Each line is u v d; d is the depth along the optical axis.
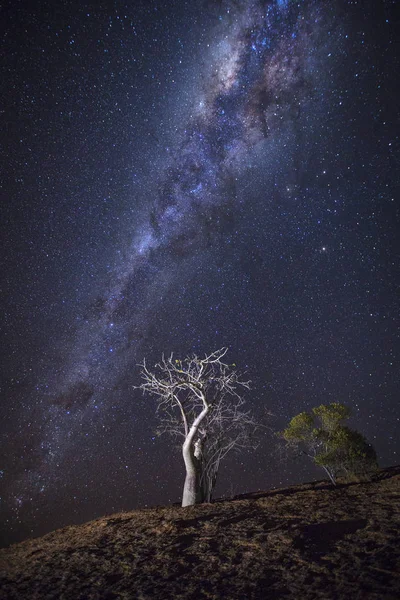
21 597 6.45
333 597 5.22
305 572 6.14
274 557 6.90
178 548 7.89
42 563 8.02
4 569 8.07
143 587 6.32
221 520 9.48
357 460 12.32
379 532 7.30
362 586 5.39
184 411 13.70
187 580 6.40
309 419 13.09
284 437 13.16
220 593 5.82
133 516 10.98
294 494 11.60
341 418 12.98
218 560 7.07
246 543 7.73
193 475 12.65
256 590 5.78
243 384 13.85
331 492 11.22
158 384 13.91
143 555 7.73
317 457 12.47
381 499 9.65
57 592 6.48
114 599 6.02
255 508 10.29
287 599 5.39
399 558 6.04
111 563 7.50
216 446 13.49
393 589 5.16
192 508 11.12
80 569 7.39
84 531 10.19
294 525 8.45
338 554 6.62
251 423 13.83
